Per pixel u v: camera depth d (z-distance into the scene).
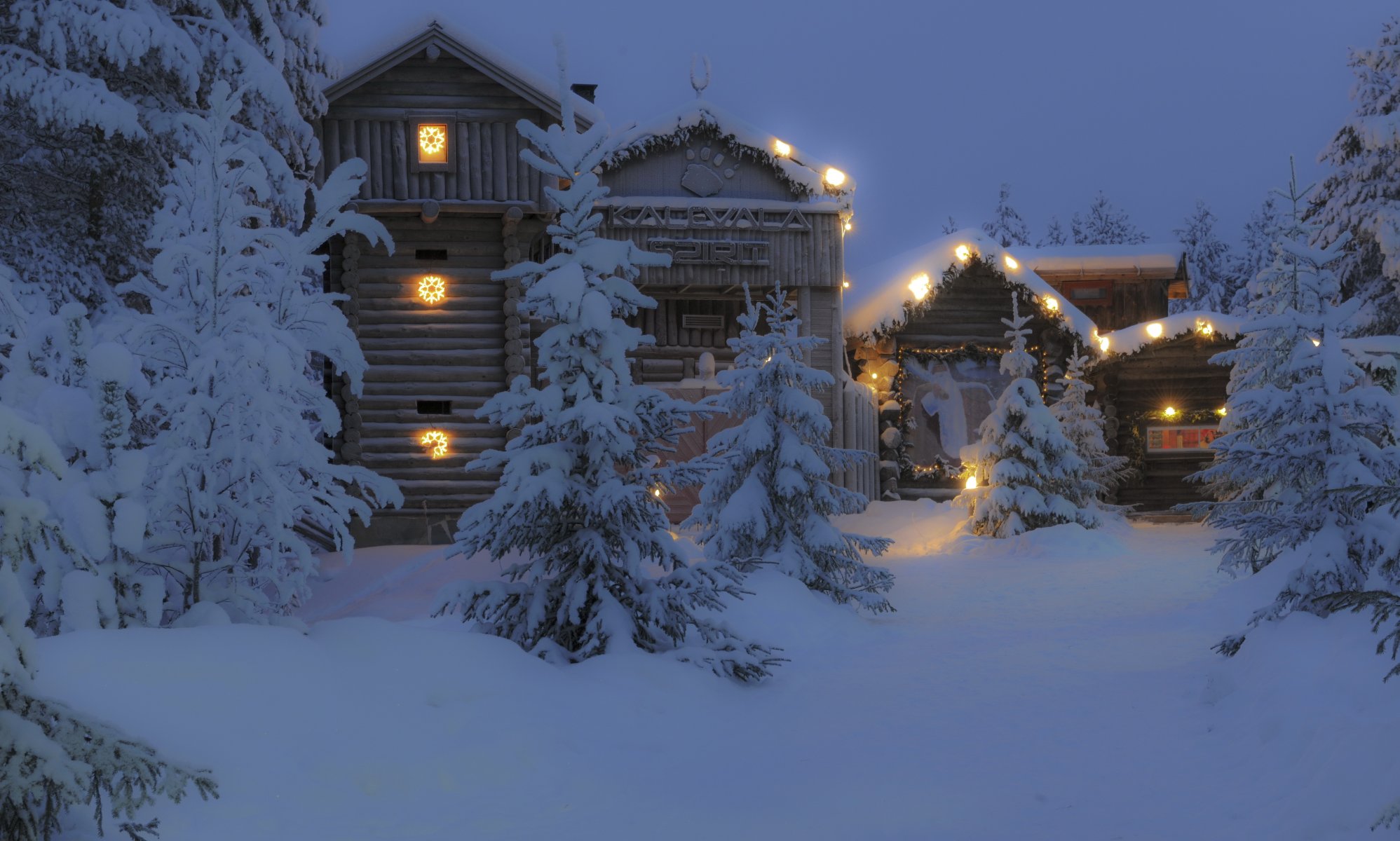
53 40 12.97
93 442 6.52
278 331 7.75
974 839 5.66
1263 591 12.62
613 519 9.95
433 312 22.28
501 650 8.27
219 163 7.93
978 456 22.25
